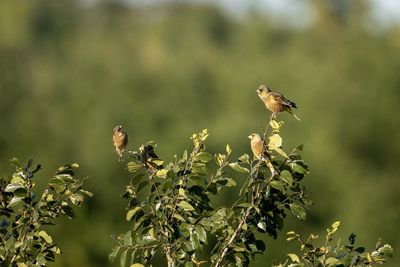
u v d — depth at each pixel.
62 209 8.80
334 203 33.06
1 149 34.38
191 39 56.69
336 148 34.19
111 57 50.56
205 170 8.67
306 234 31.16
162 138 36.69
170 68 47.03
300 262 8.48
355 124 34.78
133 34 58.19
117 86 42.12
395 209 32.41
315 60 40.97
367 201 32.28
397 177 34.03
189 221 8.75
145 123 38.91
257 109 38.91
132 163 8.79
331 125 34.88
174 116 40.25
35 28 55.50
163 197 8.72
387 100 35.06
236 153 33.81
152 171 8.79
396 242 31.59
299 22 54.06
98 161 30.66
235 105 39.91
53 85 43.56
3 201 8.91
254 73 41.59
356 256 8.49
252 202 8.66
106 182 29.70
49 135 35.75
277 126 8.70
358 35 38.28
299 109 36.25
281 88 39.72
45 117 38.69
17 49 51.41
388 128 34.59
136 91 41.56
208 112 41.72
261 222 8.72
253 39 53.56
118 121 38.66
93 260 25.64
